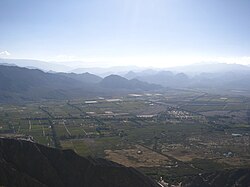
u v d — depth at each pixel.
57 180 149.75
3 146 156.25
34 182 139.62
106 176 154.12
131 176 156.50
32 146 159.12
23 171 149.12
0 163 139.88
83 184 150.88
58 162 157.88
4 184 130.62
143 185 154.38
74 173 154.25
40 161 153.88
